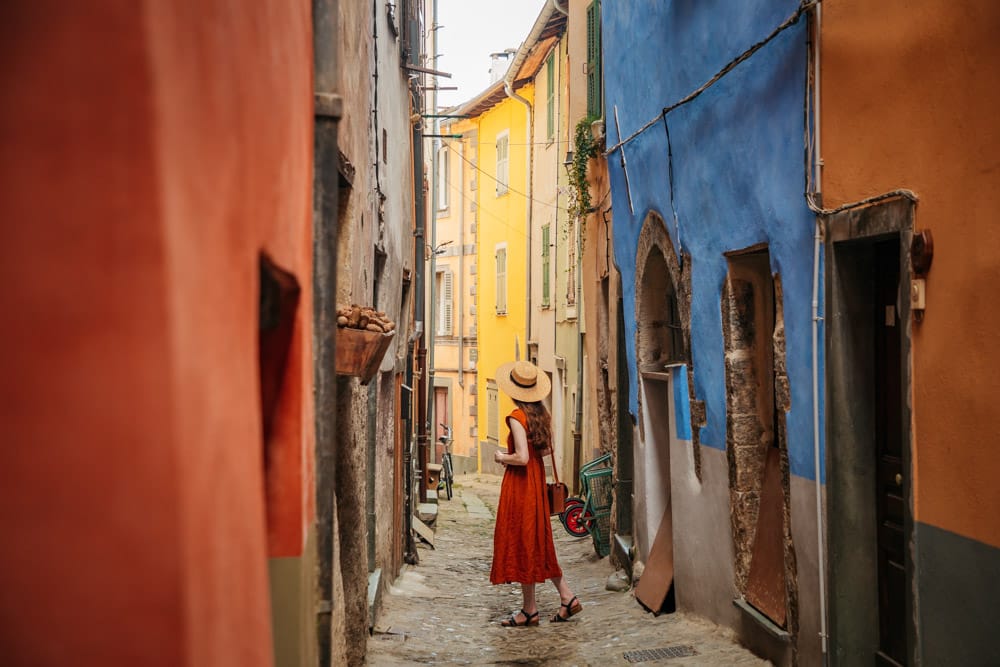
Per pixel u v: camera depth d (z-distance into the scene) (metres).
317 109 4.12
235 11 2.16
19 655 1.56
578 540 14.42
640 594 9.20
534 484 8.85
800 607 5.68
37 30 1.54
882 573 5.12
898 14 4.41
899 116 4.42
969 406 3.80
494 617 9.27
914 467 4.21
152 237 1.54
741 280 6.96
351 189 6.35
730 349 6.98
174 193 1.60
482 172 29.94
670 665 6.72
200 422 1.72
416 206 15.44
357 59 6.84
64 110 1.54
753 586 6.77
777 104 5.89
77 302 1.55
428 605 9.68
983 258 3.72
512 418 8.80
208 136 1.87
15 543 1.56
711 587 7.56
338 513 6.32
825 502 5.25
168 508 1.56
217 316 1.91
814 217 5.36
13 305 1.55
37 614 1.56
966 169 3.85
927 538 4.11
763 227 6.19
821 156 5.27
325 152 4.16
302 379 3.33
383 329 5.34
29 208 1.54
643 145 9.37
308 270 3.58
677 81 8.11
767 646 6.35
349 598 6.42
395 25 10.35
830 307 5.16
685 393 8.24
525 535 8.77
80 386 1.55
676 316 9.77
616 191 10.87
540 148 22.92
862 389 5.16
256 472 2.33
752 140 6.35
